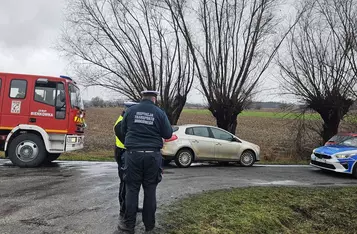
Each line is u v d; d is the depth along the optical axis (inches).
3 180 322.3
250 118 1535.4
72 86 435.5
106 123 1208.2
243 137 976.3
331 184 397.7
